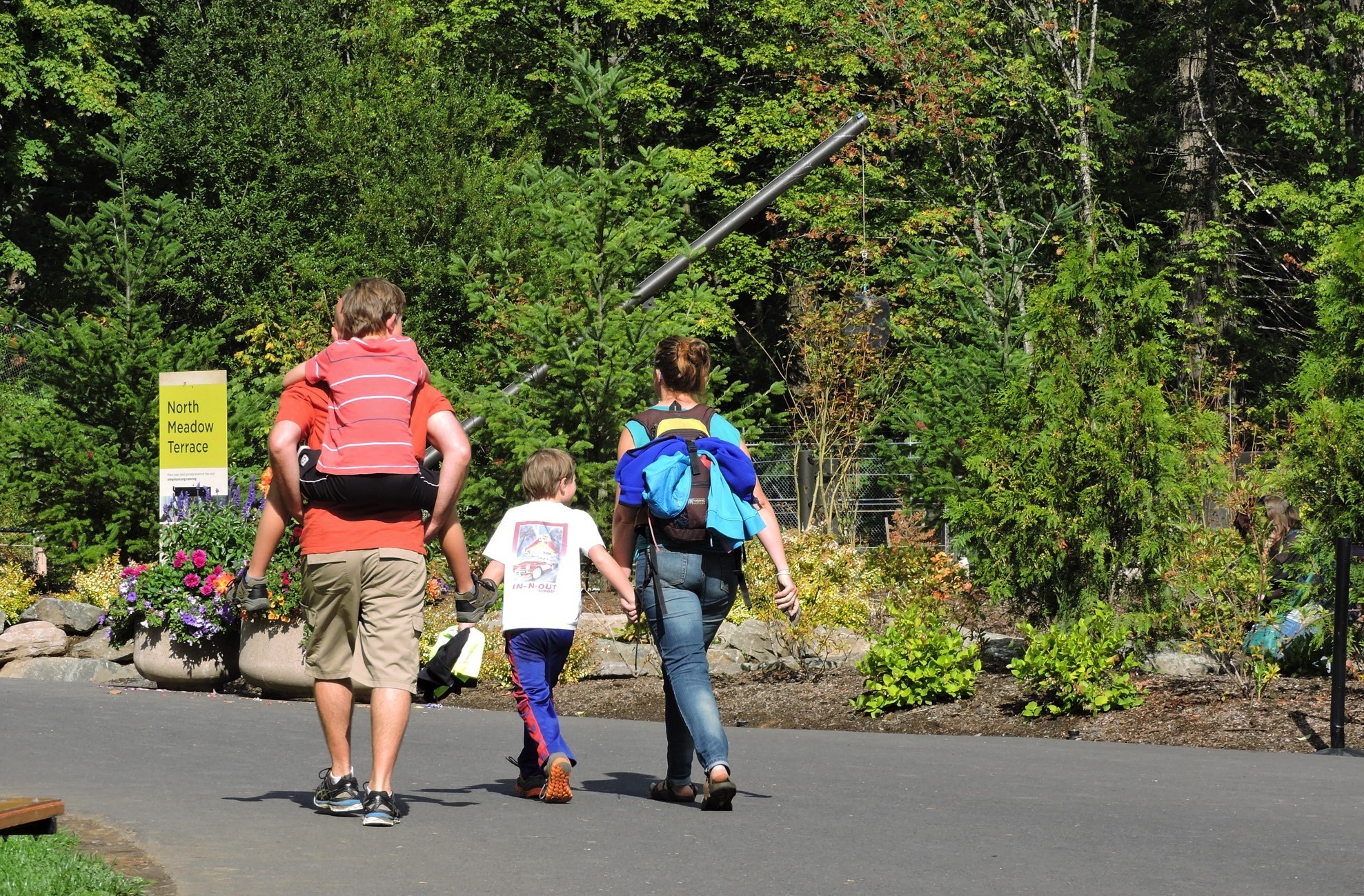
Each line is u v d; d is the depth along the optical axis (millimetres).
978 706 18500
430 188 48688
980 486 21156
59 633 26328
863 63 54938
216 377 24875
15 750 14688
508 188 29203
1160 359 19375
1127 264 19562
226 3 56000
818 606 21969
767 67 59562
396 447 10242
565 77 56500
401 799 11828
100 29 59219
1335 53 48500
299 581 21391
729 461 11383
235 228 52750
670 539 11281
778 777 13562
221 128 54125
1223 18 55531
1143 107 59531
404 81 52125
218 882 8570
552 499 12430
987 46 50594
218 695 21656
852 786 13016
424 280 47000
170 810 11031
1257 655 17875
